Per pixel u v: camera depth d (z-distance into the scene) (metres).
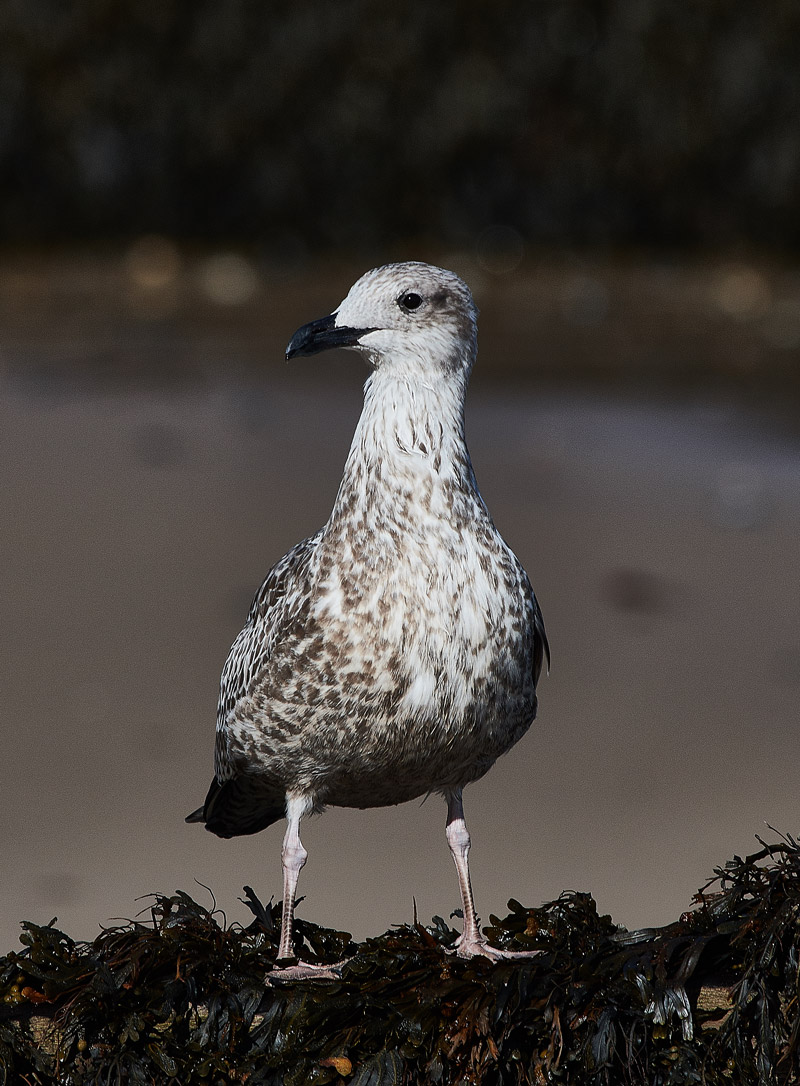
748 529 15.18
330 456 16.84
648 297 28.44
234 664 7.21
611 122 34.69
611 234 34.78
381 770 6.82
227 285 29.12
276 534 14.41
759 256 33.53
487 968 6.04
